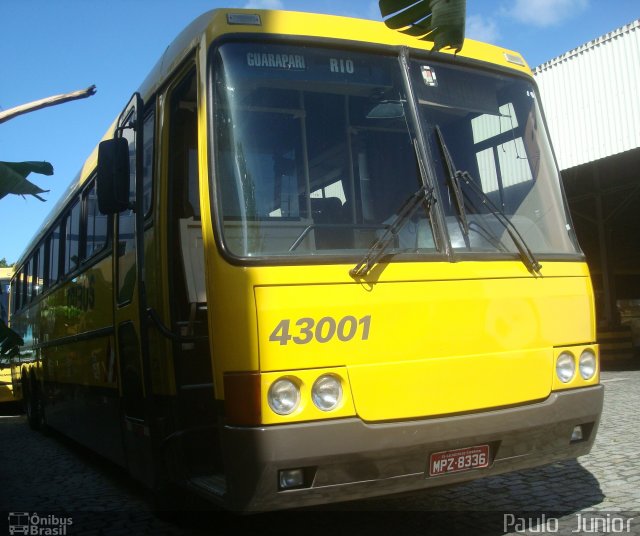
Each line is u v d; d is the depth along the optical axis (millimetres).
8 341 6332
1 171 4969
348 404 4055
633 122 12633
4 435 12109
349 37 4867
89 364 7551
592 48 13352
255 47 4621
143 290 5410
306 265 4121
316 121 4648
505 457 4496
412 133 4805
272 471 3869
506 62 5445
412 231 4527
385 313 4219
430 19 3928
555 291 4867
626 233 23094
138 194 5465
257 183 4371
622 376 14797
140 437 5645
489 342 4508
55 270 9898
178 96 5262
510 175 5145
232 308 4039
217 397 4117
